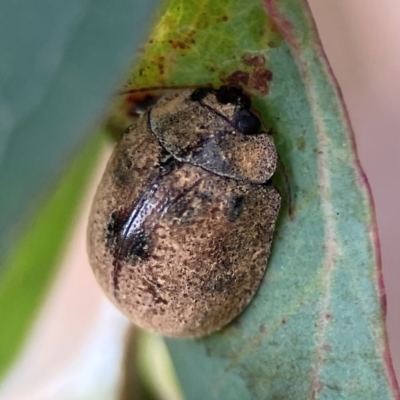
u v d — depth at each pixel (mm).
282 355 46
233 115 46
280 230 46
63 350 52
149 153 47
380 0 49
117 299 48
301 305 45
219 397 48
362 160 52
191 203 47
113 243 47
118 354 51
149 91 47
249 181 47
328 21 50
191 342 49
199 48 45
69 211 46
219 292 47
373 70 51
